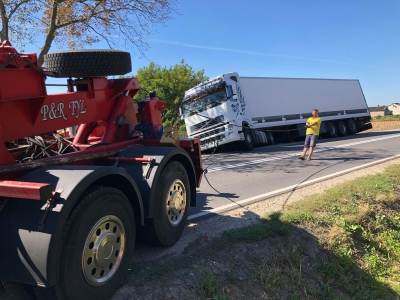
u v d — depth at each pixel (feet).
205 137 67.36
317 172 40.63
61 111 15.75
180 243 19.24
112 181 14.37
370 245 24.49
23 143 15.58
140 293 14.48
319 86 94.58
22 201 12.07
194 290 15.33
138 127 20.48
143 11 70.54
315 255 20.95
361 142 75.41
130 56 18.13
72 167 13.58
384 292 20.89
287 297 17.53
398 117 233.55
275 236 20.77
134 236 15.10
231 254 18.39
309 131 51.06
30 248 11.63
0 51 13.03
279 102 81.25
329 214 24.86
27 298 13.65
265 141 75.31
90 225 12.91
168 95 138.00
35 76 14.17
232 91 66.03
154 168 17.22
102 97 18.13
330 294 18.86
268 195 29.94
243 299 16.11
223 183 35.70
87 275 12.96
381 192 30.50
